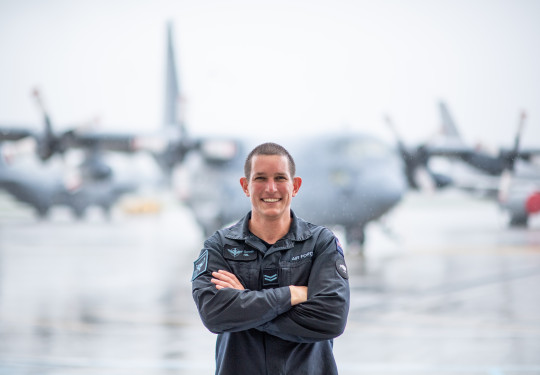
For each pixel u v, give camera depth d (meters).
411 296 6.84
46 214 17.77
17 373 3.89
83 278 8.93
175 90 13.43
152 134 12.54
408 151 10.55
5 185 16.55
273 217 1.67
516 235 11.41
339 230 9.80
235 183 11.41
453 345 4.55
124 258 11.38
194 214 12.12
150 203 22.14
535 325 5.29
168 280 8.64
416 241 12.32
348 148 9.59
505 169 9.34
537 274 8.22
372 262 9.70
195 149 12.14
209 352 4.47
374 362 4.11
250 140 11.41
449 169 10.77
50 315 6.07
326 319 1.60
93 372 3.89
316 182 9.40
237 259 1.69
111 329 5.37
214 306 1.60
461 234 13.06
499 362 4.07
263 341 1.69
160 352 4.49
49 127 12.59
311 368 1.68
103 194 17.66
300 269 1.68
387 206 9.70
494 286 7.42
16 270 9.81
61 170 16.78
